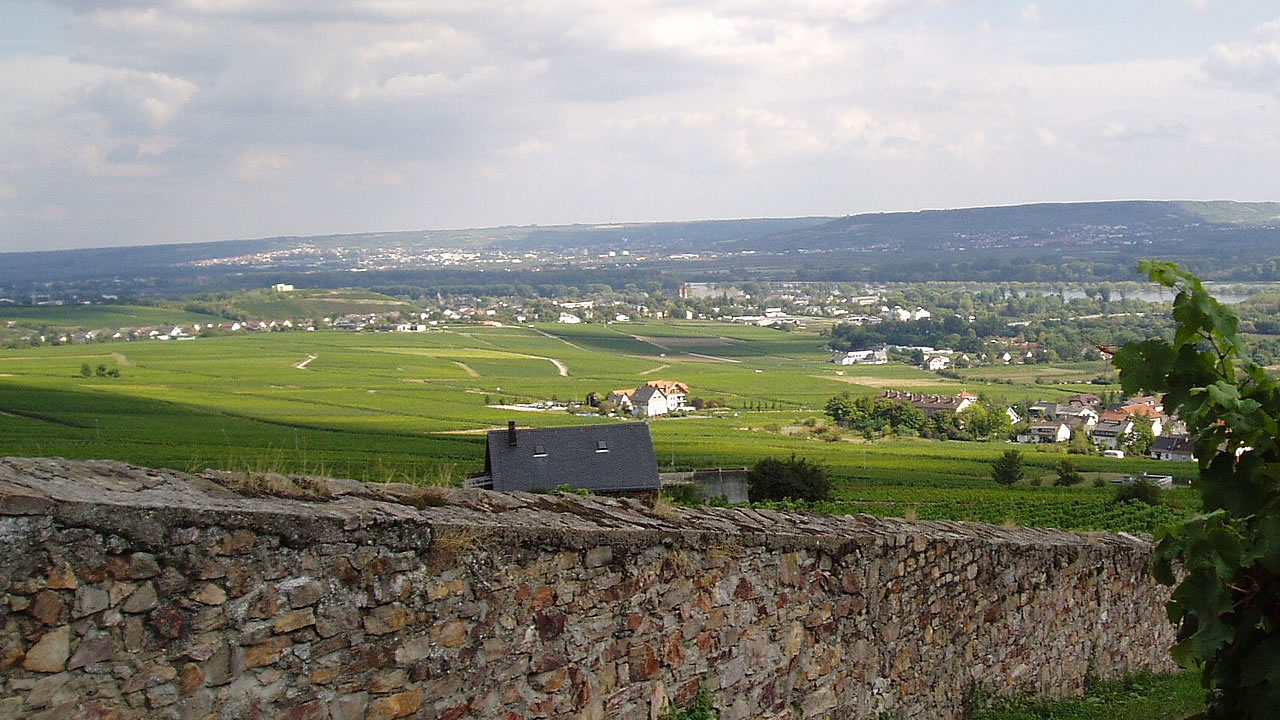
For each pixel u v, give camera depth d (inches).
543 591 284.5
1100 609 573.9
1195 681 598.2
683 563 327.3
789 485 2662.4
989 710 469.7
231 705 220.7
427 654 256.2
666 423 6082.7
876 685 410.6
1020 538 516.7
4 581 190.5
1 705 189.9
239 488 253.1
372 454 3590.1
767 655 358.9
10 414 4357.8
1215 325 209.6
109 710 203.5
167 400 5472.4
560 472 2226.9
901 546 425.1
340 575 239.8
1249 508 204.7
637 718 310.2
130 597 206.8
